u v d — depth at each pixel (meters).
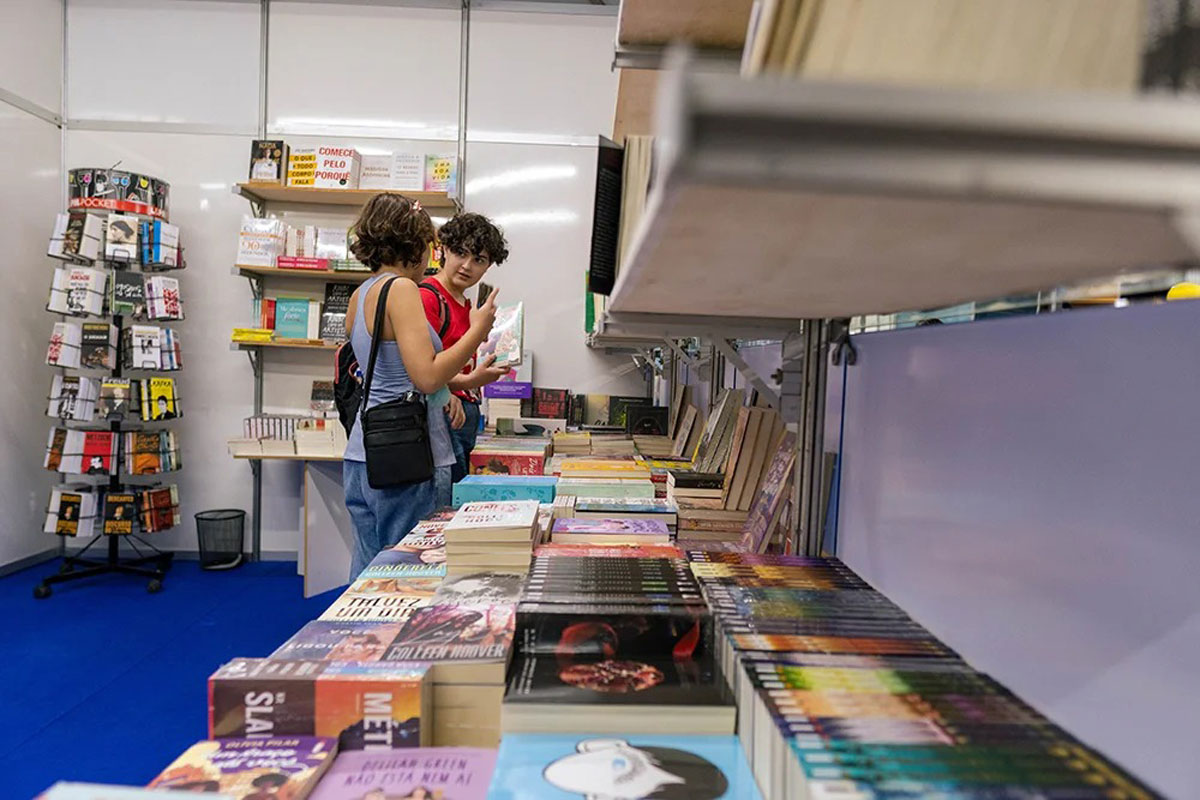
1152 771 0.59
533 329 4.50
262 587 3.91
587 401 4.27
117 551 4.03
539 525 1.42
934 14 0.42
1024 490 0.76
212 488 4.46
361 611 1.08
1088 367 0.67
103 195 3.85
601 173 1.03
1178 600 0.56
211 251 4.40
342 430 3.72
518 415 4.14
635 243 0.50
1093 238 0.39
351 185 4.00
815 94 0.29
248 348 4.30
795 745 0.58
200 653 2.98
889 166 0.29
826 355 1.31
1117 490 0.63
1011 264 0.50
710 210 0.37
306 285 4.34
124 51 4.36
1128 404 0.62
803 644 0.81
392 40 4.38
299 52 4.37
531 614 0.94
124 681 2.70
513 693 0.80
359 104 4.38
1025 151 0.30
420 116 4.40
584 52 4.40
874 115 0.29
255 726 0.79
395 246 1.87
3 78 3.97
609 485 2.00
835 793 0.51
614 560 1.22
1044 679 0.72
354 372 1.95
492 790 0.66
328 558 3.78
